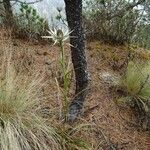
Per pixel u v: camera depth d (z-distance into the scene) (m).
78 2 3.72
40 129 3.70
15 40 5.42
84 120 4.17
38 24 5.68
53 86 4.56
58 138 3.71
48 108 4.20
